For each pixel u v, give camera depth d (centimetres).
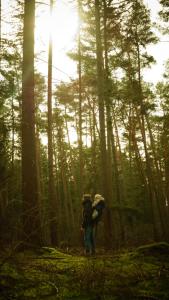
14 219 507
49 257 745
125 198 3322
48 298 464
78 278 558
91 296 478
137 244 1648
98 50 1616
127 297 474
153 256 761
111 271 602
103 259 725
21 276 530
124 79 2575
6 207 503
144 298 468
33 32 1036
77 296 477
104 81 1584
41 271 595
